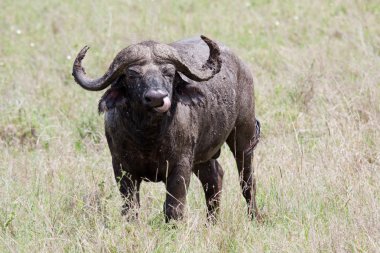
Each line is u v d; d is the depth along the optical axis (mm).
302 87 39625
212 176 29859
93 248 24500
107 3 58781
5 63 47250
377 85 39062
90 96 40656
